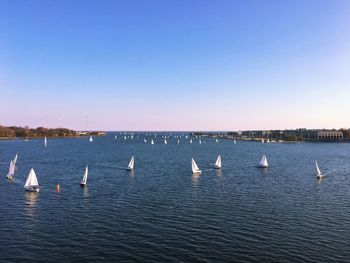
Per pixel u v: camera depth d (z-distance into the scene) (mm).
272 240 45938
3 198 71438
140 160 156375
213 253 41656
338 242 45344
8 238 46562
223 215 57969
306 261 39500
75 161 148625
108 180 95562
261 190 81438
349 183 93500
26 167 125500
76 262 39219
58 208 62875
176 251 42219
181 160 157750
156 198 71500
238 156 185000
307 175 109438
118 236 47344
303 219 55812
